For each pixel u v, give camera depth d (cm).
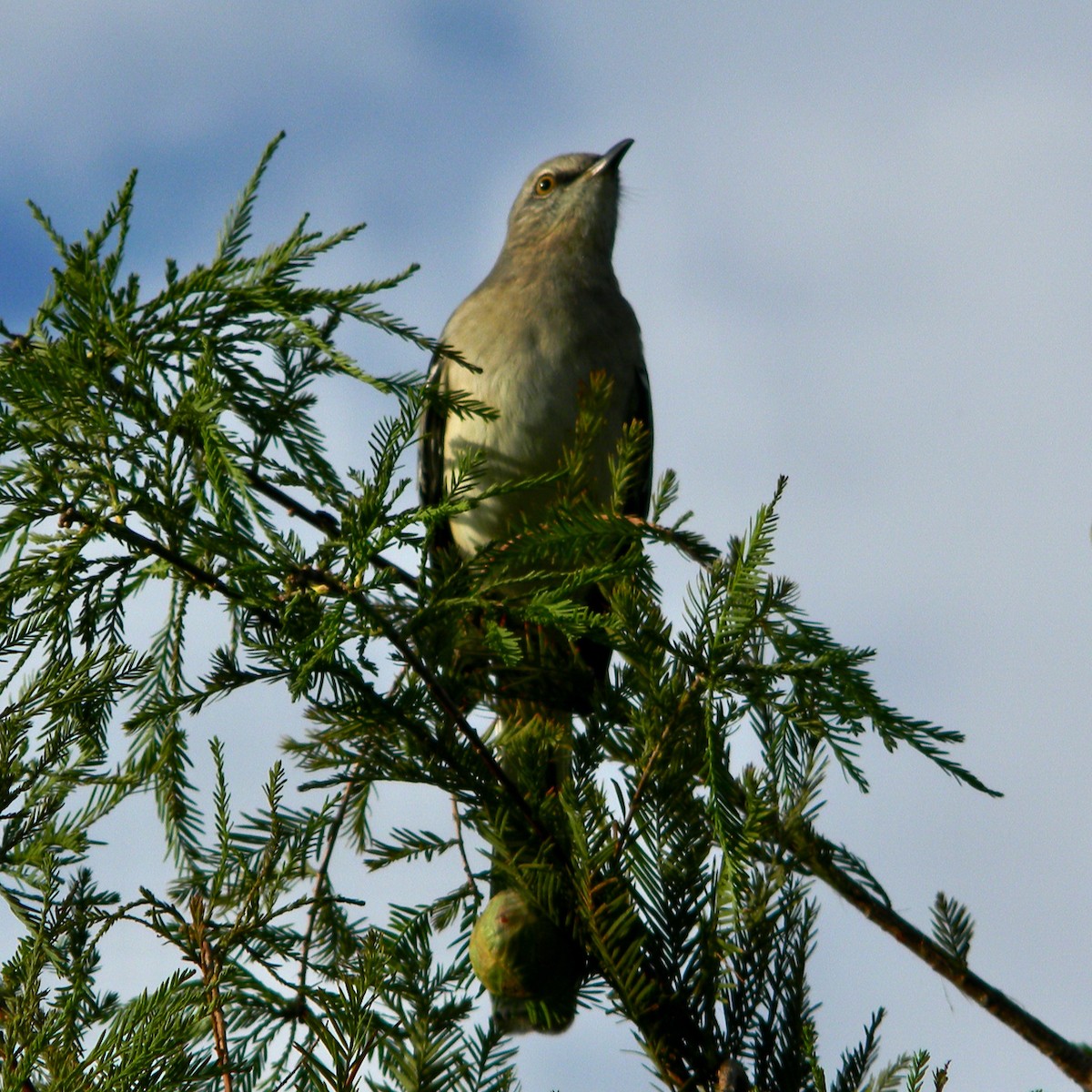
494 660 556
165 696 566
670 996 450
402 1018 456
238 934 468
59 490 507
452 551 541
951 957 537
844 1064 441
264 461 552
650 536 521
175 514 498
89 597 539
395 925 495
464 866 527
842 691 470
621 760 522
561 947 473
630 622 491
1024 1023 528
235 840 526
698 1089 438
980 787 459
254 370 570
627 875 473
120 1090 427
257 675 504
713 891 459
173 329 544
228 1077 440
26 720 537
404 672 531
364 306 542
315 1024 467
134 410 503
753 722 520
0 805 538
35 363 502
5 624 532
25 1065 431
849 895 527
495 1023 470
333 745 524
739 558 482
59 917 488
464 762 507
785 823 510
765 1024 449
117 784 561
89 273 514
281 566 476
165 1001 439
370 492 472
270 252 545
